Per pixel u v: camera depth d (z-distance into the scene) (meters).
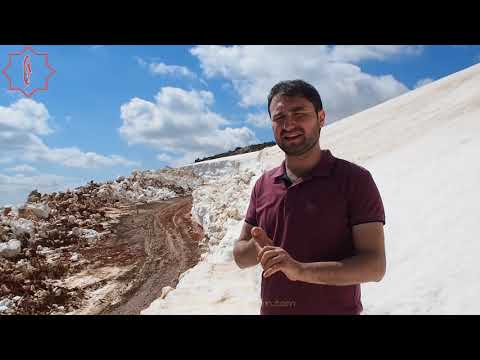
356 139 30.56
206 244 20.50
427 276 5.64
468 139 13.16
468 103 24.03
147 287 15.05
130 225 27.25
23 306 13.04
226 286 7.43
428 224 7.58
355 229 1.95
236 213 17.64
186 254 19.59
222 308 6.21
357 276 1.84
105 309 12.91
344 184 1.97
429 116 26.88
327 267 1.83
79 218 27.89
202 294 7.00
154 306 6.46
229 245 10.69
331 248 1.98
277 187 2.14
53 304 13.34
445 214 7.59
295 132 2.01
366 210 1.93
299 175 2.10
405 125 27.89
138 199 39.59
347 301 2.01
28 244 20.84
